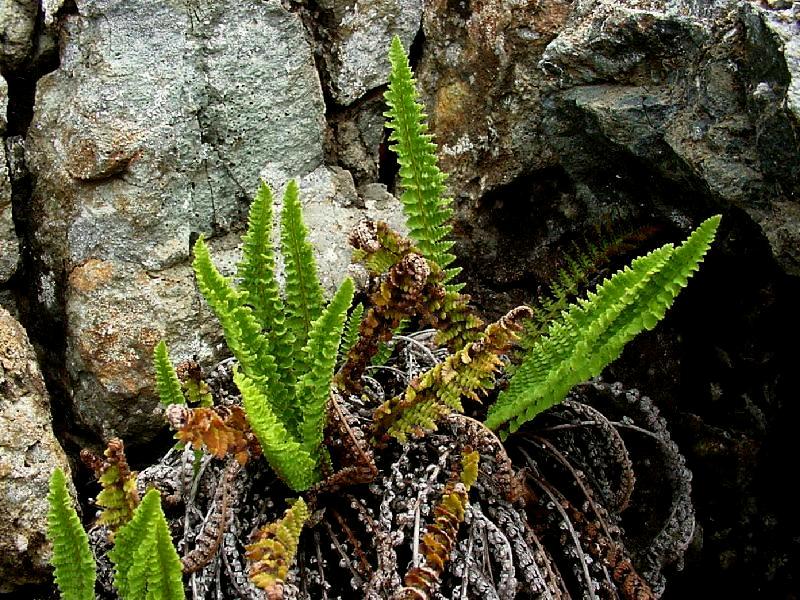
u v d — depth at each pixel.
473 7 0.72
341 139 0.76
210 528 0.58
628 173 0.69
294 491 0.63
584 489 0.65
